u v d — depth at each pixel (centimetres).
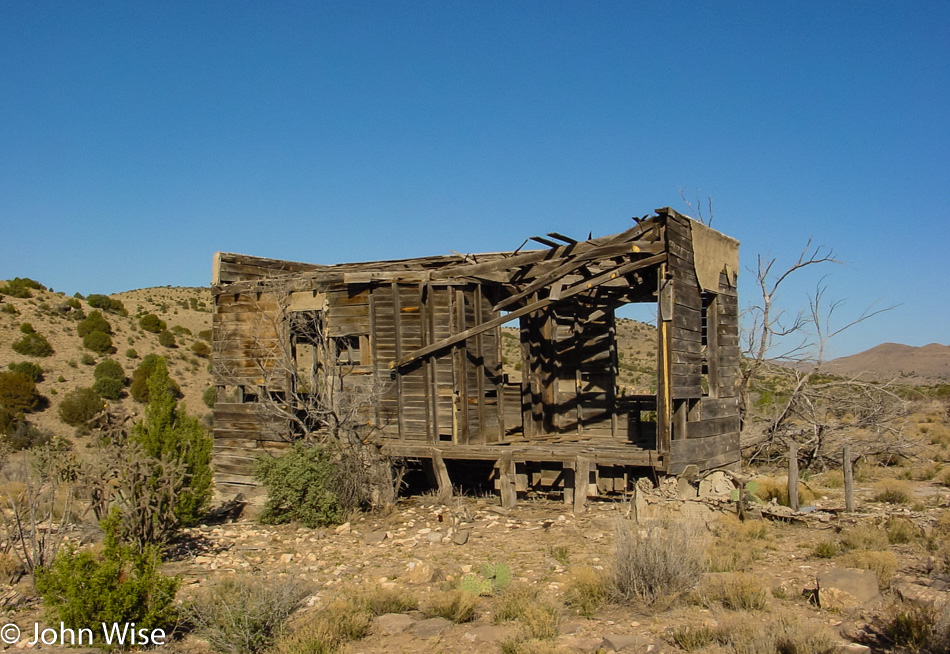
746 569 1017
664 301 1355
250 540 1327
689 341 1438
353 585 998
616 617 838
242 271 1903
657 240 1388
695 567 928
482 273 1602
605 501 1555
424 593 950
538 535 1285
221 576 1055
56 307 5853
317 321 1780
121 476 1187
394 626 814
